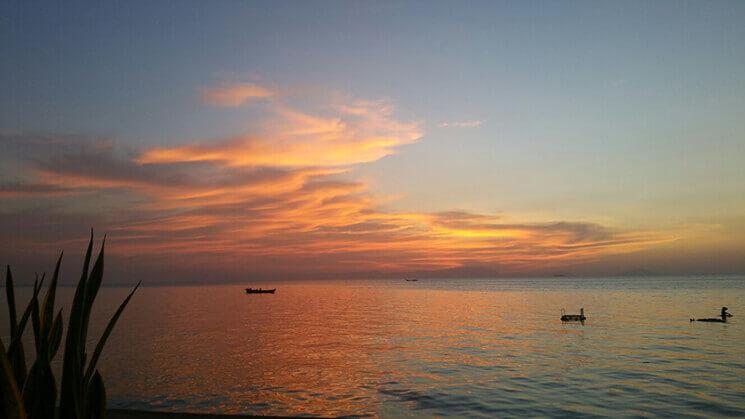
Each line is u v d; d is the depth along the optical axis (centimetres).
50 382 329
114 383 1880
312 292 15125
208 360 2478
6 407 290
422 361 2472
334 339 3441
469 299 9544
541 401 1612
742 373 2116
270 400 1620
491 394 1714
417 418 1409
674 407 1533
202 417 955
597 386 1847
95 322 4834
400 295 12056
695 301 7794
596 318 5012
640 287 15375
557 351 2809
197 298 11200
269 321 5000
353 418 1409
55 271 359
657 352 2750
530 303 7869
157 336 3594
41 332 340
